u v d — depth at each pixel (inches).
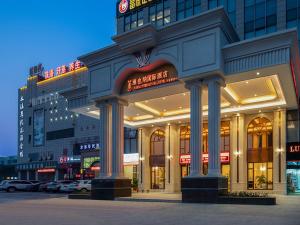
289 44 813.9
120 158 1131.9
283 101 1153.4
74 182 1722.4
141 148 1592.0
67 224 521.3
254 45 857.5
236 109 1261.1
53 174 3410.4
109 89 1122.0
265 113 1259.2
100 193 1116.5
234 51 888.3
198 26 925.8
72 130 3139.8
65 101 3287.4
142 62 1035.9
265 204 797.2
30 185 1898.4
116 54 1109.1
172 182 1460.4
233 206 781.9
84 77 3122.5
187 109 1386.6
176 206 810.8
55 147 3329.2
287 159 1198.9
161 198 1015.6
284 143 1194.6
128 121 1557.6
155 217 604.7
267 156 1241.4
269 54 840.3
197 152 927.0
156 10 1569.9
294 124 1208.8
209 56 903.1
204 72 906.7
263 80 995.9
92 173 2650.1
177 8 1488.7
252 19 1274.6
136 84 1082.1
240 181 1267.2
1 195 1470.2
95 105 1186.6
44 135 3491.6
